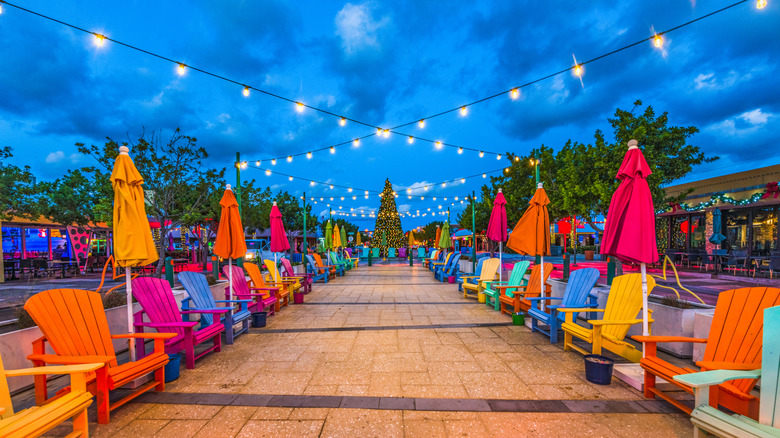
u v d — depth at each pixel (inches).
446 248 730.8
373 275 612.7
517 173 541.6
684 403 117.6
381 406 118.3
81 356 115.1
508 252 1051.3
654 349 123.9
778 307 86.0
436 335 210.8
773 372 83.5
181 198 337.4
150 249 139.7
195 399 124.5
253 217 765.9
